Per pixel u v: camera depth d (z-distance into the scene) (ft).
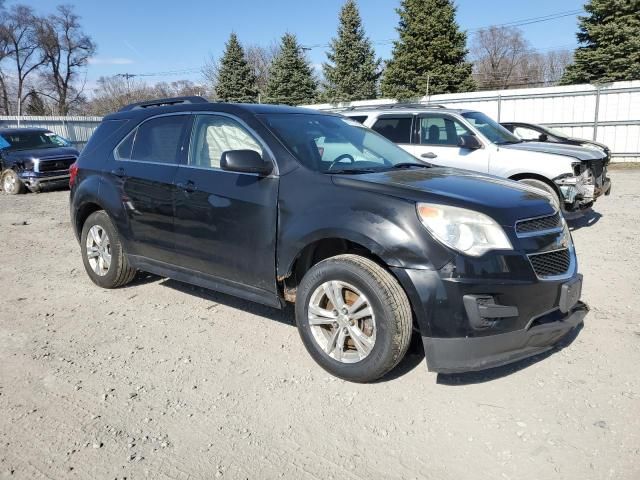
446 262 10.09
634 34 78.48
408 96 78.43
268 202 12.41
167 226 14.74
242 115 13.78
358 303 10.99
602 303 15.75
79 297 17.21
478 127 27.71
